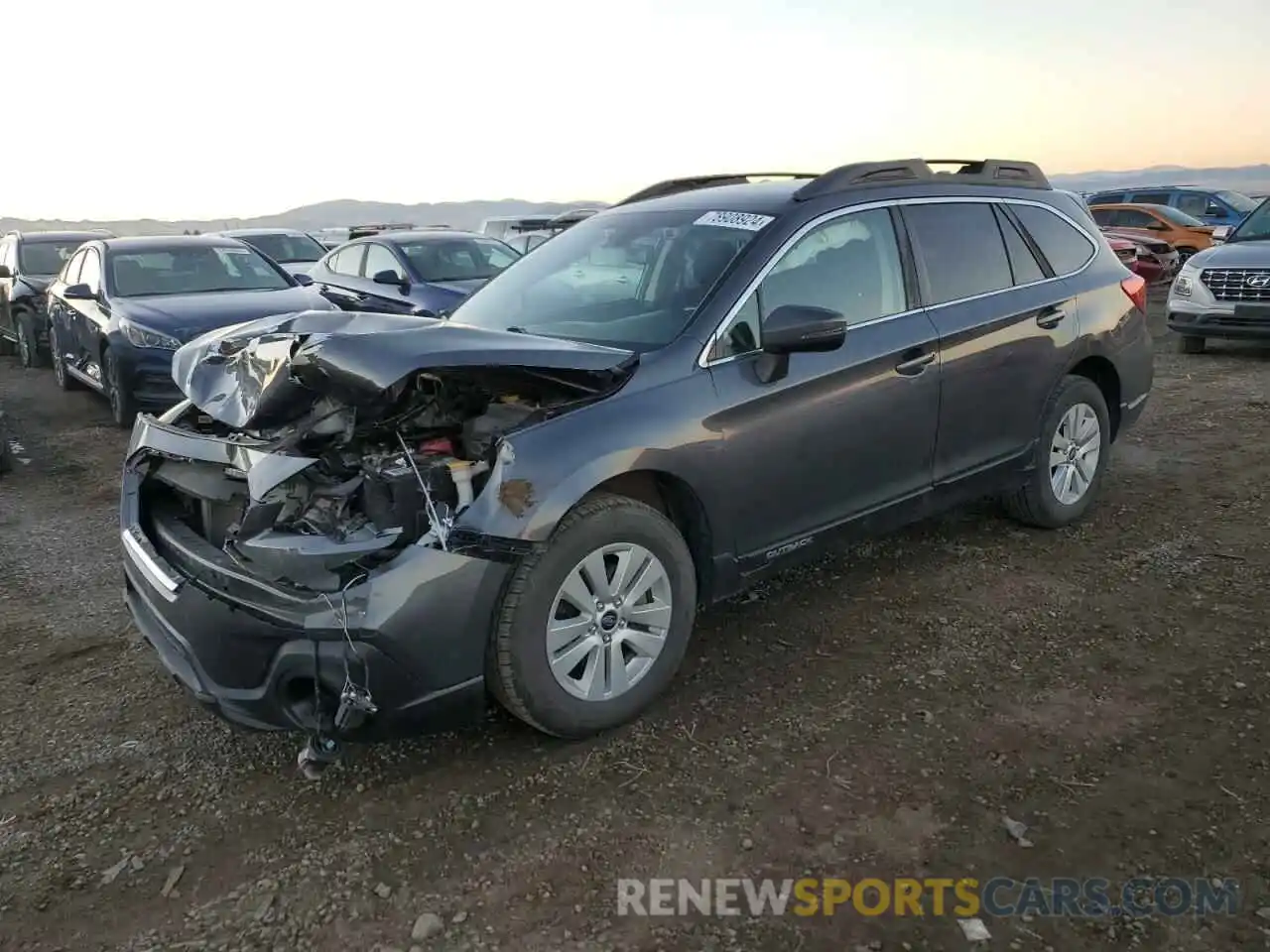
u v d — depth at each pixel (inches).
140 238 393.1
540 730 133.7
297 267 616.7
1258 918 100.7
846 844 113.9
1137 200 978.1
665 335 148.3
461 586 121.3
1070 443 208.5
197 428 155.0
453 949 100.0
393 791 126.8
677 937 100.6
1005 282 193.8
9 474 293.7
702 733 137.9
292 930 103.3
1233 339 451.2
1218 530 211.5
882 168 177.5
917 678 151.2
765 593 185.0
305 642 117.1
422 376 132.3
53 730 144.3
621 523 133.6
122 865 114.3
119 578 205.3
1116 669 152.0
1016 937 99.3
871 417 164.9
